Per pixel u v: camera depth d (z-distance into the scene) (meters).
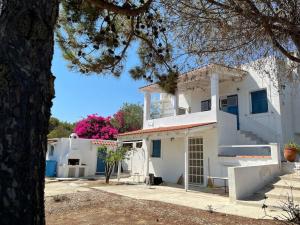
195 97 19.44
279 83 7.99
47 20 2.17
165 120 18.25
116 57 6.04
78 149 22.14
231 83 17.20
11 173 1.80
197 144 15.96
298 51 5.39
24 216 1.82
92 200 10.36
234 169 10.09
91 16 5.35
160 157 18.31
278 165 11.88
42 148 2.04
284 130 14.69
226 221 7.27
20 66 1.94
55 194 11.85
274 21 4.94
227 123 15.48
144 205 9.45
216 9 5.29
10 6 2.00
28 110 1.94
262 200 9.69
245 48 5.93
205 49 6.00
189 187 14.73
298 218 5.87
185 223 7.11
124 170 25.00
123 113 37.97
